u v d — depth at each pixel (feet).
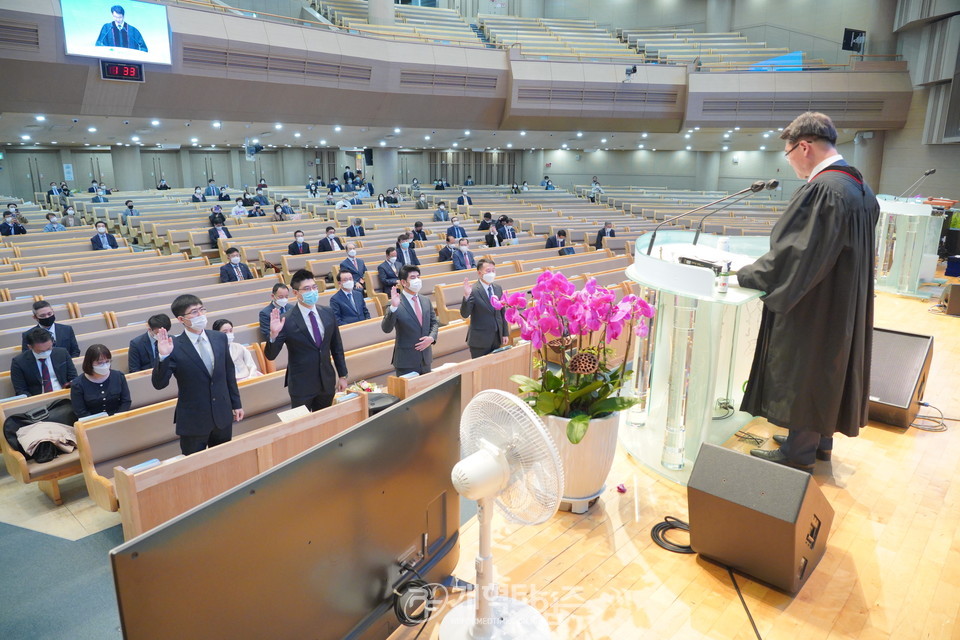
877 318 21.77
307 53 59.06
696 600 8.40
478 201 80.28
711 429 12.93
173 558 4.19
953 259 28.12
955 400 14.83
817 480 11.35
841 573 8.87
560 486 6.31
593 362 9.91
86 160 99.71
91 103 52.95
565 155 109.19
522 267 36.73
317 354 16.05
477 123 73.72
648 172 104.27
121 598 3.87
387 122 69.46
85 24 48.29
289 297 23.06
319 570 5.61
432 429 7.14
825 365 10.21
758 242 16.72
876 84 66.44
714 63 75.20
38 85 49.57
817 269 9.53
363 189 84.43
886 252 26.50
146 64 52.13
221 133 72.54
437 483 7.43
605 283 33.42
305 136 76.79
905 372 13.70
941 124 60.44
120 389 16.26
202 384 13.73
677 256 11.48
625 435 13.10
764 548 8.33
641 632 7.82
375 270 37.50
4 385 17.71
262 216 61.26
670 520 10.17
